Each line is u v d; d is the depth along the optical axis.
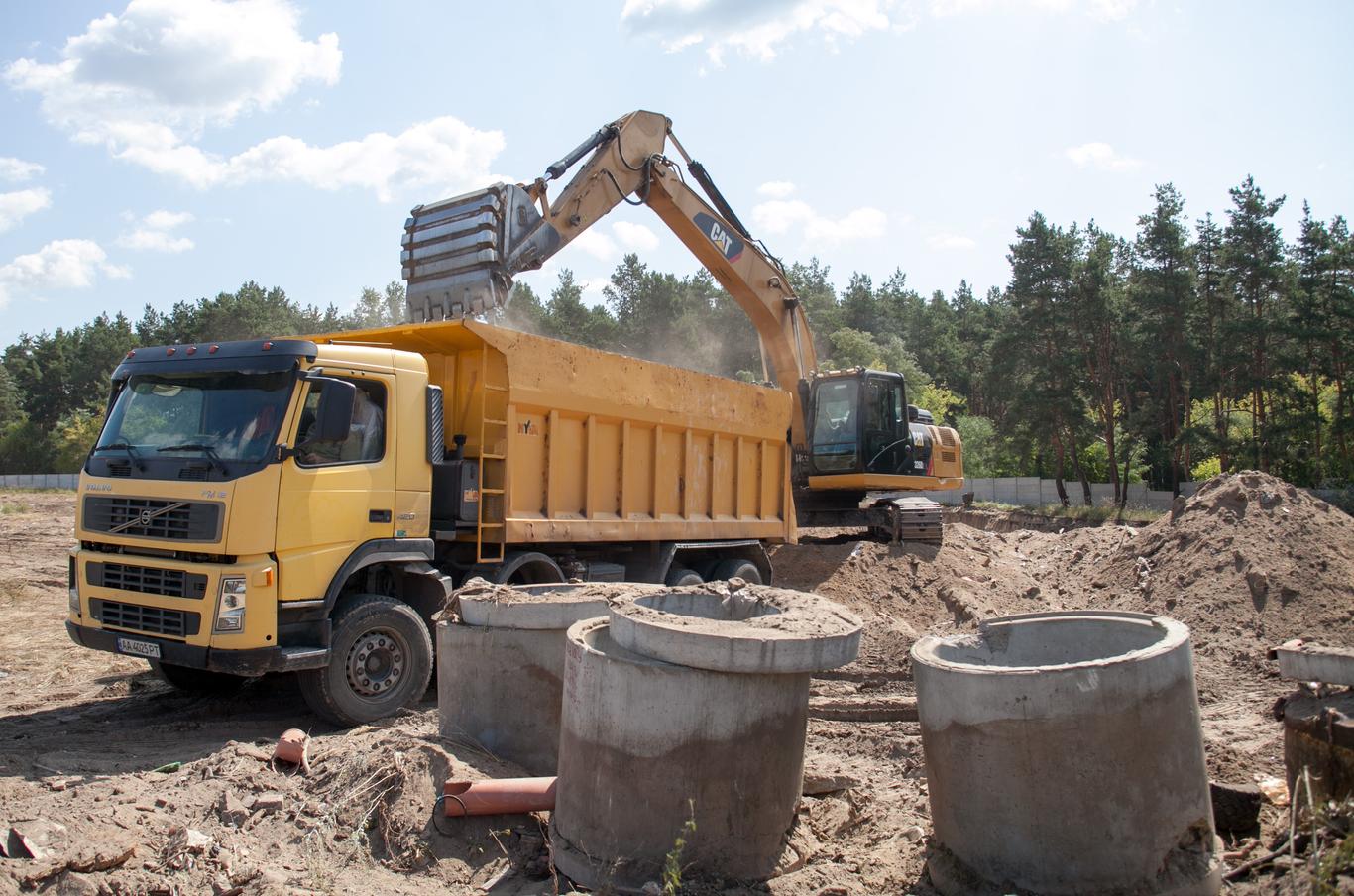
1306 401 37.12
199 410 7.50
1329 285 36.28
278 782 5.59
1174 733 3.97
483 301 10.26
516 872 4.70
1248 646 9.66
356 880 4.59
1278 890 3.88
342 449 7.60
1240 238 38.84
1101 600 12.73
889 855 4.79
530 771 5.85
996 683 3.98
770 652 4.27
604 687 4.48
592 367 9.62
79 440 74.62
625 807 4.34
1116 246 48.34
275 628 6.97
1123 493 42.25
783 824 4.52
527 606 5.90
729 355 64.12
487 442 8.74
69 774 6.20
